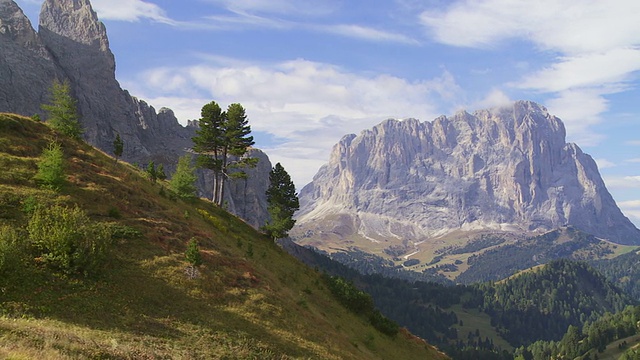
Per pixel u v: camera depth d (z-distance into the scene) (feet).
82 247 110.01
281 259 235.20
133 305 105.09
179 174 242.37
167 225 155.12
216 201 280.92
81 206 138.41
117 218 143.23
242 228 256.52
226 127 274.77
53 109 197.47
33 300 91.50
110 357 71.10
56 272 103.76
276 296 142.00
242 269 150.10
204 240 160.35
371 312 227.40
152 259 128.06
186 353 90.33
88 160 180.34
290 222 274.16
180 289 119.85
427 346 244.63
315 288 217.15
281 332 121.70
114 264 117.50
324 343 128.36
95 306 98.27
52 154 141.59
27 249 105.91
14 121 169.78
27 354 57.72
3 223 113.19
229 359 96.63
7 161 143.33
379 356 172.96
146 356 78.43
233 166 276.21
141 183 195.62
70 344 69.77
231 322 115.24
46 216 113.80
